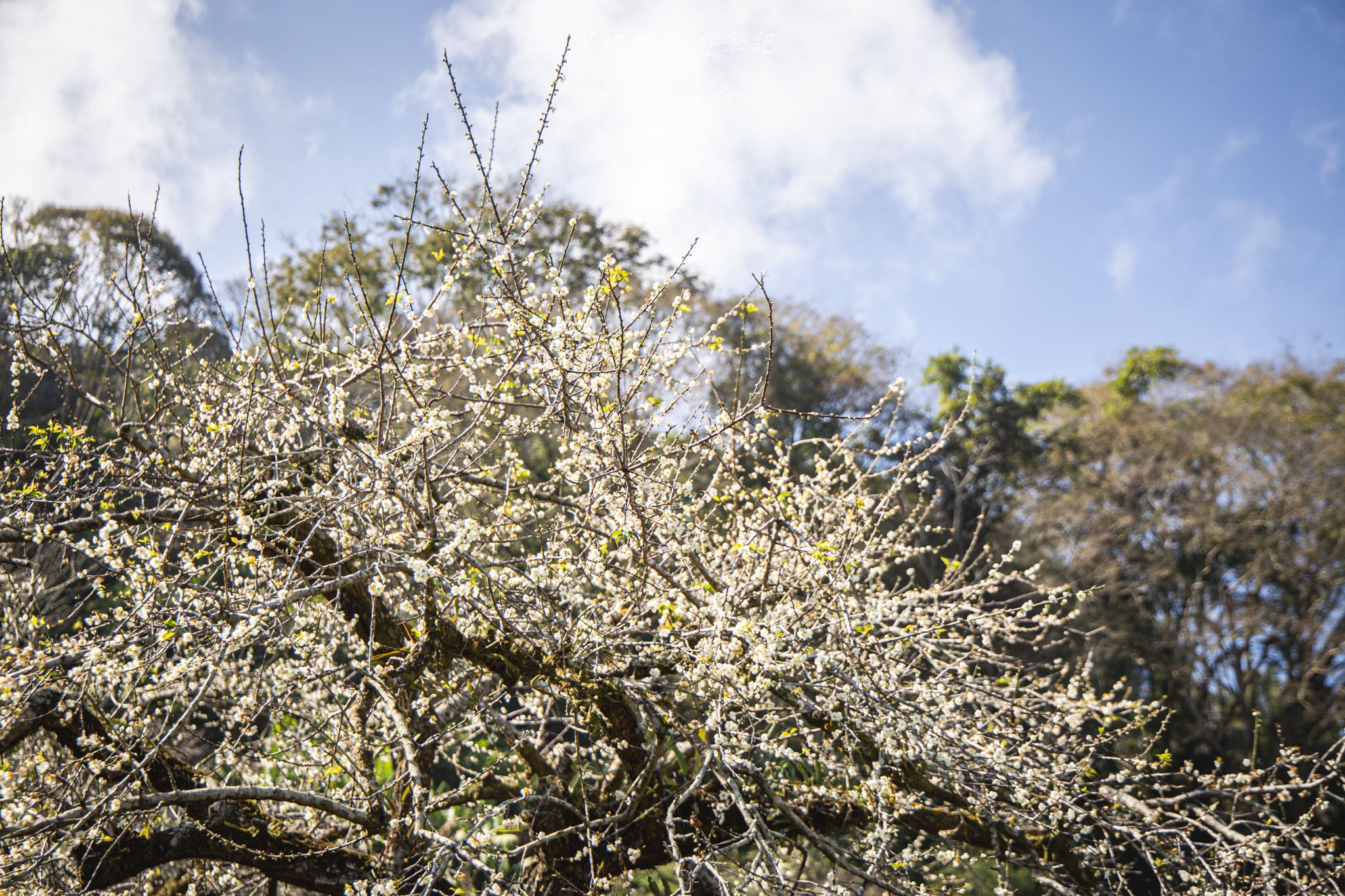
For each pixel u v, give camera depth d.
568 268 16.73
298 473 4.00
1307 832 4.66
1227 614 20.25
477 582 3.51
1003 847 4.55
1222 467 22.31
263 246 3.43
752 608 4.01
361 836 4.02
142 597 3.30
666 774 4.53
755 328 17.97
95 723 3.68
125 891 4.41
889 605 4.49
